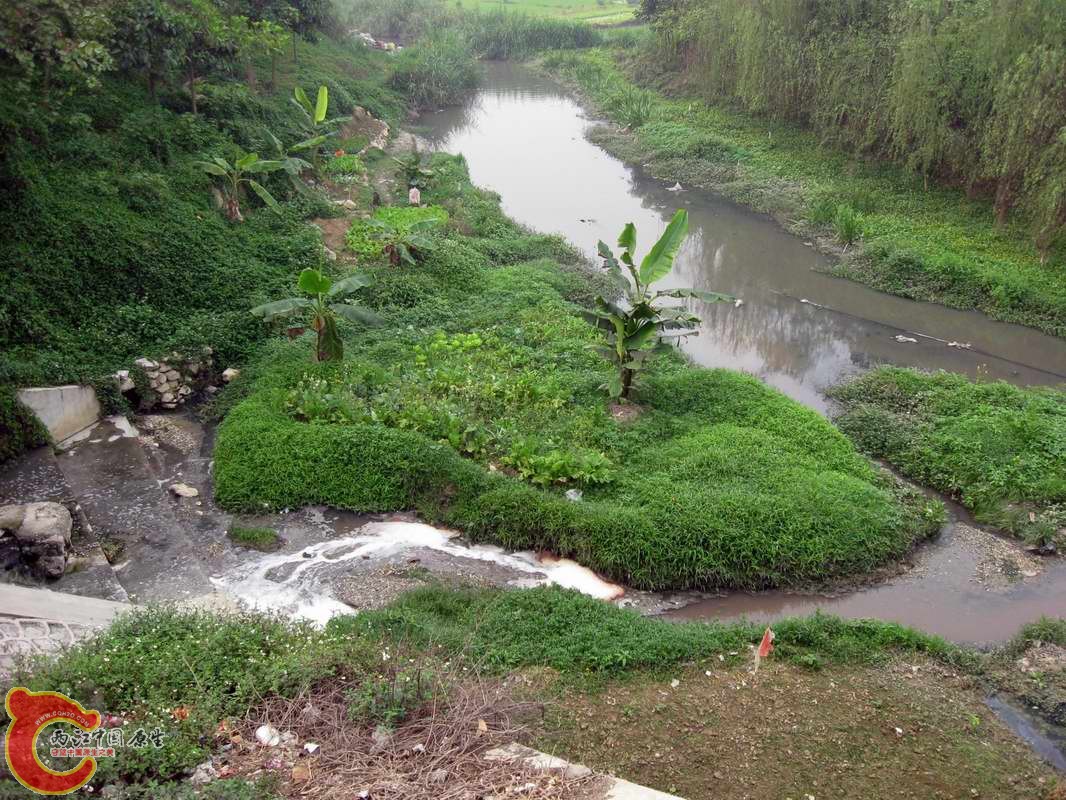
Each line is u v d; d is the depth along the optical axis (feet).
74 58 43.04
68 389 34.71
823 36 76.59
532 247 61.67
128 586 26.63
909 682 24.27
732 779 20.12
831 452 36.19
